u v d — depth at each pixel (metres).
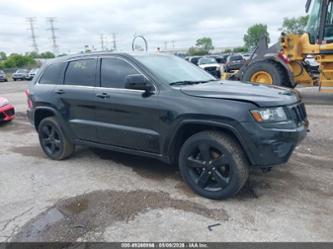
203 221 3.17
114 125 4.28
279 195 3.66
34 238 2.99
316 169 4.39
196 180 3.72
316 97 10.60
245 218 3.20
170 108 3.68
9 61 69.50
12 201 3.79
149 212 3.38
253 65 10.30
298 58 9.87
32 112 5.31
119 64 4.28
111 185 4.12
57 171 4.74
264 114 3.23
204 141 3.54
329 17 9.14
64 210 3.51
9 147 6.23
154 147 3.96
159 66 4.23
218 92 3.54
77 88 4.66
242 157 3.39
